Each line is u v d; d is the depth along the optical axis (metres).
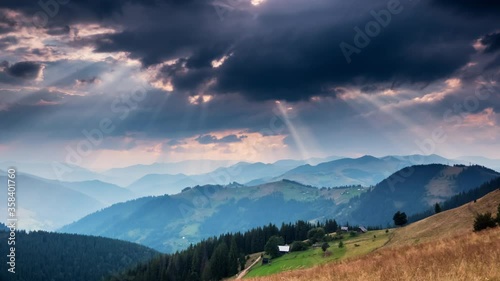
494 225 54.94
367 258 42.50
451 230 88.94
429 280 17.91
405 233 116.62
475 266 18.88
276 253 162.75
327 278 24.97
